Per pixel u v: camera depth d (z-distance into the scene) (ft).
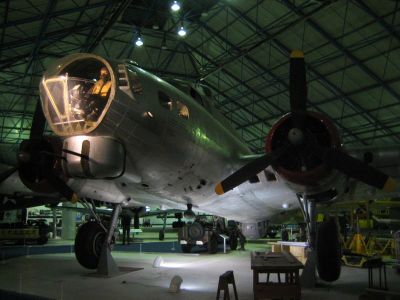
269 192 29.27
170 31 69.36
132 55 75.61
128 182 24.22
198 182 27.14
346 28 55.83
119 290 22.93
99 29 64.03
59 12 53.31
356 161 19.74
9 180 29.17
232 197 30.19
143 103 21.86
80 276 27.84
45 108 21.70
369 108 67.36
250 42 66.18
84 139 20.93
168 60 77.97
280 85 71.92
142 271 30.71
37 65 69.92
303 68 21.49
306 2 54.19
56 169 23.20
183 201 29.35
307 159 20.97
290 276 20.01
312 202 24.45
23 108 79.92
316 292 22.88
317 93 70.18
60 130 21.35
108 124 20.63
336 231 23.03
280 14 58.39
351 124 73.56
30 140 23.36
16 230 58.54
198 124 26.20
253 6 58.95
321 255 22.75
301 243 36.01
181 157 24.57
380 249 43.57
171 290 22.40
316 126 21.75
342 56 60.29
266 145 21.63
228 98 83.20
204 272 30.37
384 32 53.98
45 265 33.94
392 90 61.05
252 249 52.95
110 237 28.94
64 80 21.04
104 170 20.83
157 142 22.75
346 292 22.86
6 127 84.33
